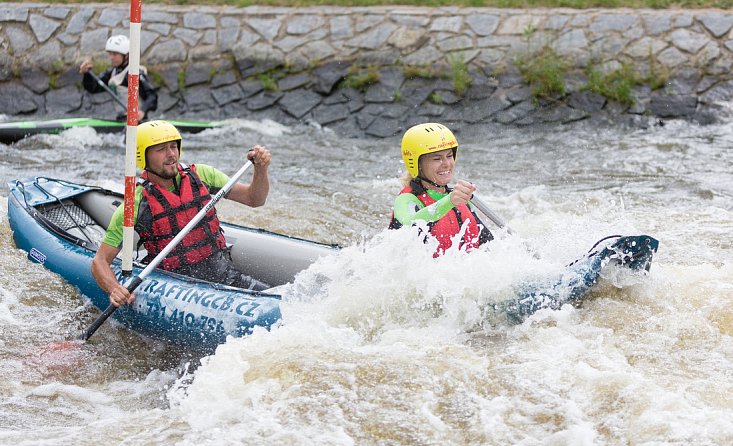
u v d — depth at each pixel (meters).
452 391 11.14
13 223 17.88
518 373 11.48
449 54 35.44
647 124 32.56
